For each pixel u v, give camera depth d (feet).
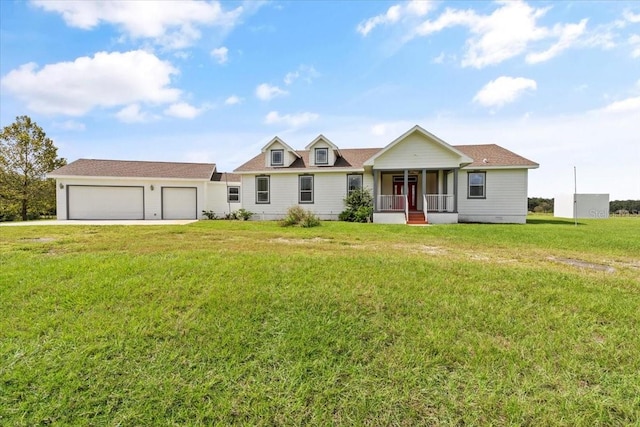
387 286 13.21
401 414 6.52
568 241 28.17
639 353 8.51
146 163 70.64
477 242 27.43
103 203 62.08
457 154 48.60
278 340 9.18
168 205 64.75
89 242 24.79
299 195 58.70
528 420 6.30
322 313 10.77
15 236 29.12
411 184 58.54
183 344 8.87
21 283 13.09
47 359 8.09
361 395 7.04
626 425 6.16
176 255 18.61
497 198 53.31
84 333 9.27
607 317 10.69
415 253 21.20
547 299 12.17
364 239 28.63
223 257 18.04
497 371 7.82
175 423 6.27
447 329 9.82
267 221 53.67
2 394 6.93
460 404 6.75
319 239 28.43
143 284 13.10
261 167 60.03
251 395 7.02
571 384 7.35
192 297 11.84
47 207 79.97
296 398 6.95
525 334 9.55
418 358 8.33
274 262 16.75
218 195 69.67
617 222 53.98
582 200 79.82
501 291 12.98
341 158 61.36
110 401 6.81
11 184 73.41
